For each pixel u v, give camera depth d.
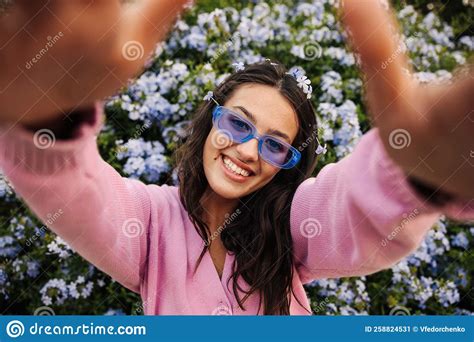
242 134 1.36
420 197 1.32
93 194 1.33
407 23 1.94
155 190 1.45
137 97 1.72
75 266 1.73
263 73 1.39
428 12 1.99
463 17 1.99
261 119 1.36
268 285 1.42
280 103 1.37
